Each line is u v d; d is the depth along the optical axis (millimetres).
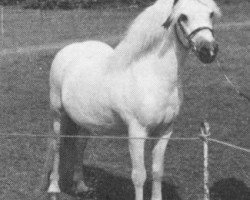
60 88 7902
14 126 11031
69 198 8070
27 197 8047
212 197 8234
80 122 7570
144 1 26641
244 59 16109
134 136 6863
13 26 21688
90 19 23219
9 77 14328
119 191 8289
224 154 9781
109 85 7055
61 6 26297
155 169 7055
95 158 9625
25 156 9547
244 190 8500
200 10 6457
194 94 12766
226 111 11805
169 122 6949
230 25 21469
